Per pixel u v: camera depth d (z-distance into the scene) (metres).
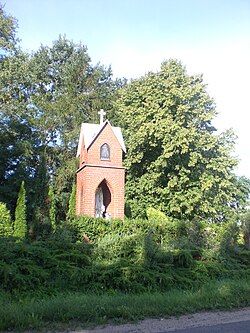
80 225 22.88
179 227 21.25
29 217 30.50
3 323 8.81
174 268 15.26
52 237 15.77
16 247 13.47
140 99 35.78
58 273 13.38
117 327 9.37
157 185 34.12
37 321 9.09
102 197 29.80
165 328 9.35
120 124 38.16
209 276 15.78
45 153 38.09
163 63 35.72
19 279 12.34
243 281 15.09
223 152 34.50
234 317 10.59
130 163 34.69
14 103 38.34
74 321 9.62
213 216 34.47
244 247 19.56
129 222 24.00
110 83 49.75
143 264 14.40
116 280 13.47
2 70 37.66
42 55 48.56
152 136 33.22
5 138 36.94
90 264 14.21
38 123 42.53
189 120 33.84
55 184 41.28
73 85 46.25
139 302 11.02
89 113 45.09
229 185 34.97
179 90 33.16
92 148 28.50
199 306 11.30
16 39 39.59
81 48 50.25
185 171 32.59
